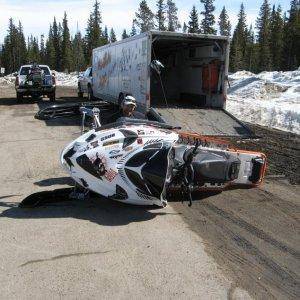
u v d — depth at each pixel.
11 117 16.75
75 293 4.02
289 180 7.94
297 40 69.25
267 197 6.94
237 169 6.80
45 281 4.23
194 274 4.40
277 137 12.67
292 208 6.45
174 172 6.11
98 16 85.38
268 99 22.88
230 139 11.62
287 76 30.48
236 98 22.89
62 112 7.94
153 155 5.80
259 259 4.77
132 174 5.80
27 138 12.06
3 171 8.43
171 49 15.50
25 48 108.44
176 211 6.23
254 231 5.55
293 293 4.11
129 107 7.15
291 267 4.62
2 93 30.69
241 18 89.19
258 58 78.69
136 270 4.46
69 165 6.07
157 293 4.04
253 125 15.47
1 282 4.20
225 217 6.02
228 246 5.08
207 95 13.63
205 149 6.64
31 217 5.89
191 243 5.13
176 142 6.33
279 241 5.26
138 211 6.17
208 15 75.81
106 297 3.96
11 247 4.96
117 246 5.02
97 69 19.89
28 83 22.23
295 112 16.53
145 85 12.35
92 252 4.86
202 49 13.73
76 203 6.46
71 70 91.81
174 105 13.80
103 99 18.73
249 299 3.97
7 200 6.64
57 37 96.75
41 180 7.79
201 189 6.69
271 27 81.69
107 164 5.82
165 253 4.86
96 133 6.17
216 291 4.09
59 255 4.77
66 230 5.45
